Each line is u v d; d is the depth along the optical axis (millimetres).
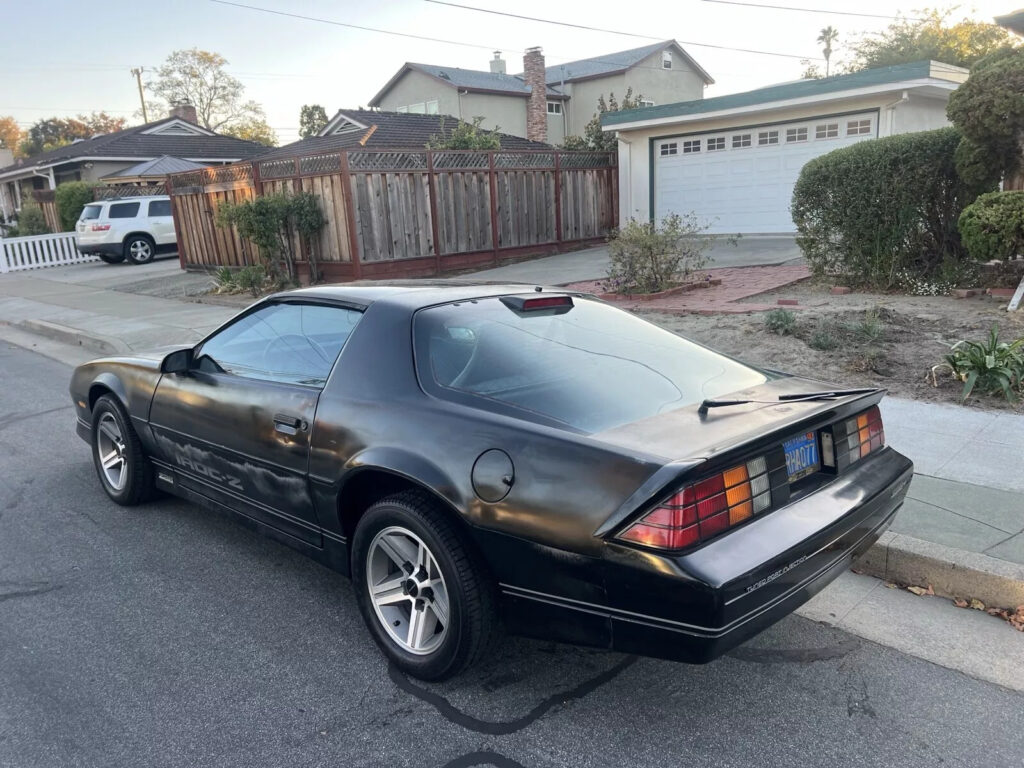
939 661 3271
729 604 2477
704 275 12266
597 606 2662
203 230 18875
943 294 9984
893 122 15531
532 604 2838
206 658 3418
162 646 3523
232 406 3957
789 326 8141
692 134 18438
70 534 4805
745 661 3307
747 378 3527
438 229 15688
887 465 3324
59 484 5746
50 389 9062
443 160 15664
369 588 3340
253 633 3625
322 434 3422
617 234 12375
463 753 2777
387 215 14906
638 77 37844
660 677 3205
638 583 2543
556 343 3475
